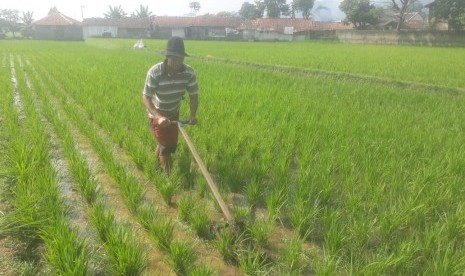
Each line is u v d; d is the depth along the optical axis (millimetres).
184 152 5867
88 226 4102
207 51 28422
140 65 17266
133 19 69438
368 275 3080
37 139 5891
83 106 8742
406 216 3828
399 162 5250
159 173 5074
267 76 13984
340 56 23734
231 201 4715
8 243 3703
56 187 4383
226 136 6148
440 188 4398
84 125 7137
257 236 3674
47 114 7969
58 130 6809
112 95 9617
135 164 5645
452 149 5773
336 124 6938
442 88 12391
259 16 83688
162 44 39688
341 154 5367
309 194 4273
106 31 68000
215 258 3613
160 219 3990
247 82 12062
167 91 4828
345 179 4840
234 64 20062
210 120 7070
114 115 7699
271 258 3602
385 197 4418
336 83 12656
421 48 35062
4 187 4691
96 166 5680
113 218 3801
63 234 3359
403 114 8062
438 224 3752
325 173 4797
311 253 3672
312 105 8688
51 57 23219
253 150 5742
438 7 44281
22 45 41438
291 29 64375
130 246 3273
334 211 4012
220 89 10164
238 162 5410
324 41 53375
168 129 5020
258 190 4570
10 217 3854
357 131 6547
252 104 8328
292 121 7023
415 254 3463
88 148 6449
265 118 7297
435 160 5148
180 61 4457
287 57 22656
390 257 3184
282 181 4715
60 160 5887
